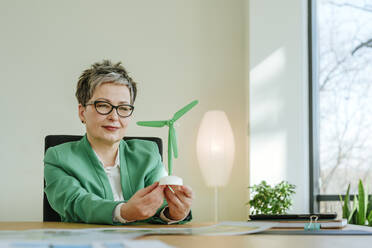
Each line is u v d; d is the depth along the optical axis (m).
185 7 3.68
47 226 1.11
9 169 3.46
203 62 3.65
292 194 3.25
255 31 3.36
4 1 3.55
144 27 3.64
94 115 1.46
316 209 3.24
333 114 3.23
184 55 3.65
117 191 1.53
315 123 3.31
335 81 3.24
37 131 3.50
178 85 3.63
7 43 3.53
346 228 1.09
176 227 1.09
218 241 0.76
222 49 3.67
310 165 3.28
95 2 3.62
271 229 1.03
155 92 3.61
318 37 3.35
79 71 3.57
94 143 1.51
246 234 0.90
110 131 1.47
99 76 1.47
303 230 1.00
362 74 3.09
